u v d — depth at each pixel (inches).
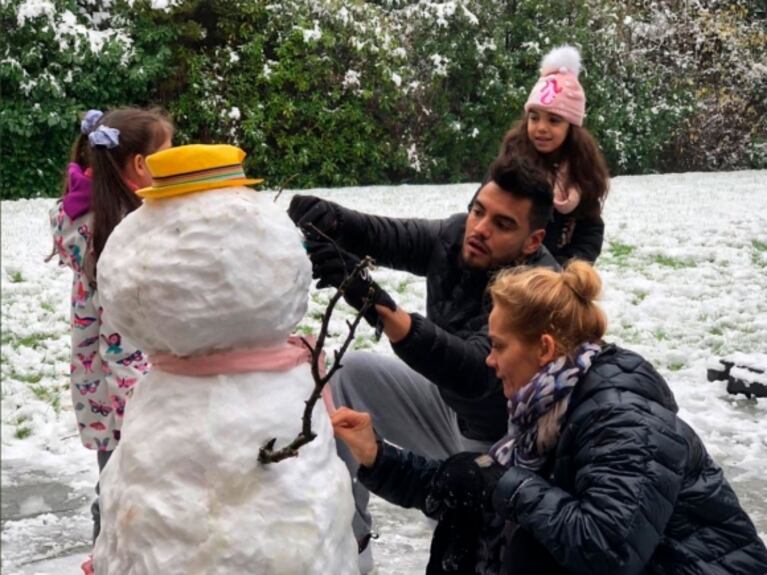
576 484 102.9
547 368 106.1
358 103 772.6
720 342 322.3
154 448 85.6
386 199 663.8
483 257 136.9
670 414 104.3
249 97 742.5
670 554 103.1
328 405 98.1
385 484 114.4
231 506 84.2
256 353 87.4
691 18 975.6
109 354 141.7
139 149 140.5
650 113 921.5
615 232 519.2
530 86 847.1
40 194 689.0
